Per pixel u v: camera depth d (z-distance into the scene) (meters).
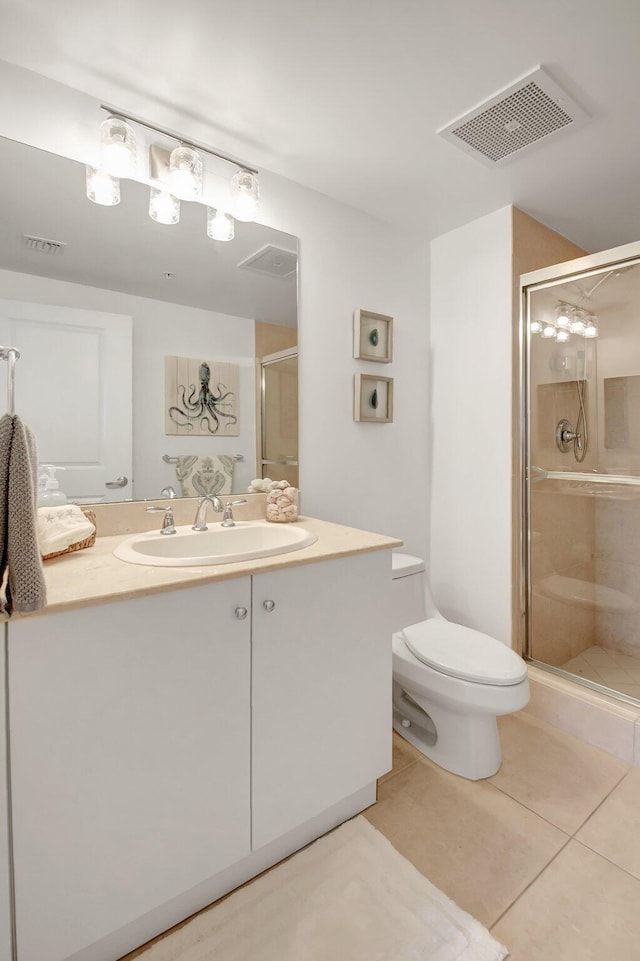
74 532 1.18
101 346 1.44
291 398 1.86
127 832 0.94
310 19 1.11
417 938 1.02
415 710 1.80
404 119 1.46
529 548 2.08
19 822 0.83
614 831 1.33
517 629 2.05
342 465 2.03
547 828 1.34
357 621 1.31
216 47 1.19
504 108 1.41
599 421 1.97
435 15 1.10
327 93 1.35
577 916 1.08
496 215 2.06
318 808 1.25
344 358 2.01
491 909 1.10
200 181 1.52
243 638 1.08
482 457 2.15
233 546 1.54
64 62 1.24
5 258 1.28
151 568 1.08
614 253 1.75
